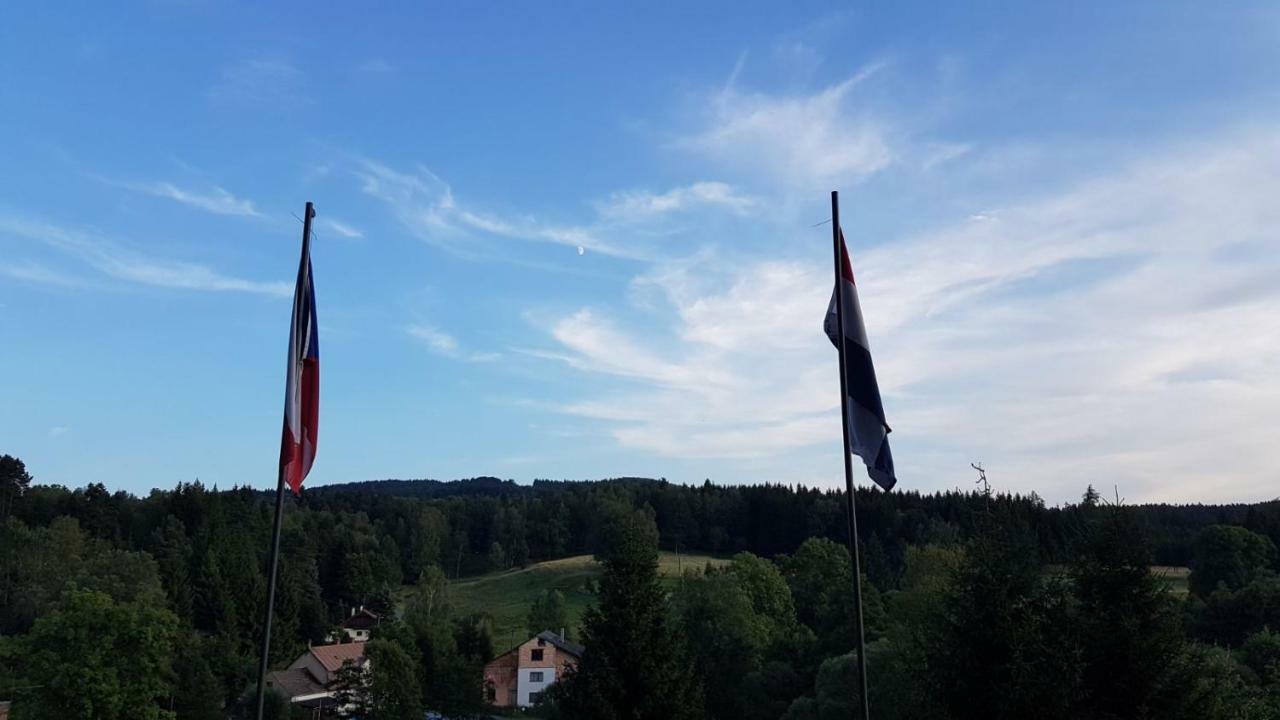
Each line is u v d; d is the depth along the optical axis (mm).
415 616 106812
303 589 128125
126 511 145875
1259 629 67938
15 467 139750
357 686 74562
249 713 75125
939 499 158250
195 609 108125
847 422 18453
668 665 26906
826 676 56375
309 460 18141
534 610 122812
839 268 19141
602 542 176625
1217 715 19297
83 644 55719
